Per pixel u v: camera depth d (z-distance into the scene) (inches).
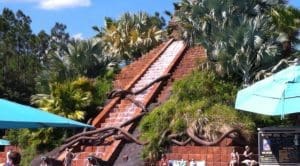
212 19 1259.8
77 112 1305.4
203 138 1040.8
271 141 397.1
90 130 1270.9
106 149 1162.0
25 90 2440.9
